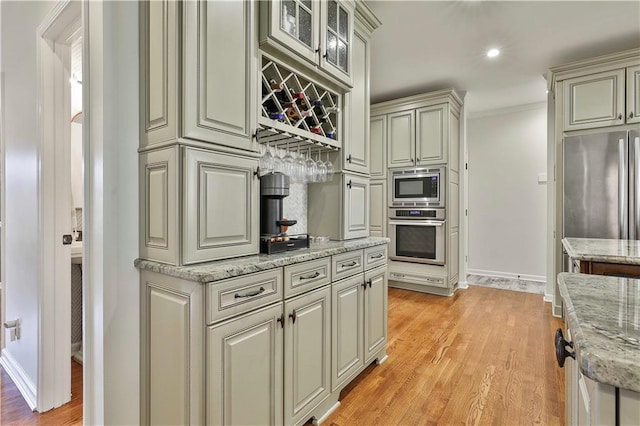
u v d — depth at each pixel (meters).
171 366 1.22
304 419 1.55
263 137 1.86
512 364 2.24
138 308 1.36
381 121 4.29
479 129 5.00
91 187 1.33
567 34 2.79
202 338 1.12
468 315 3.25
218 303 1.15
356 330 1.99
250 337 1.27
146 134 1.34
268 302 1.35
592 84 2.99
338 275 1.81
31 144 1.93
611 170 2.74
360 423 1.66
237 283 1.22
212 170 1.31
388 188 4.23
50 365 1.81
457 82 3.84
